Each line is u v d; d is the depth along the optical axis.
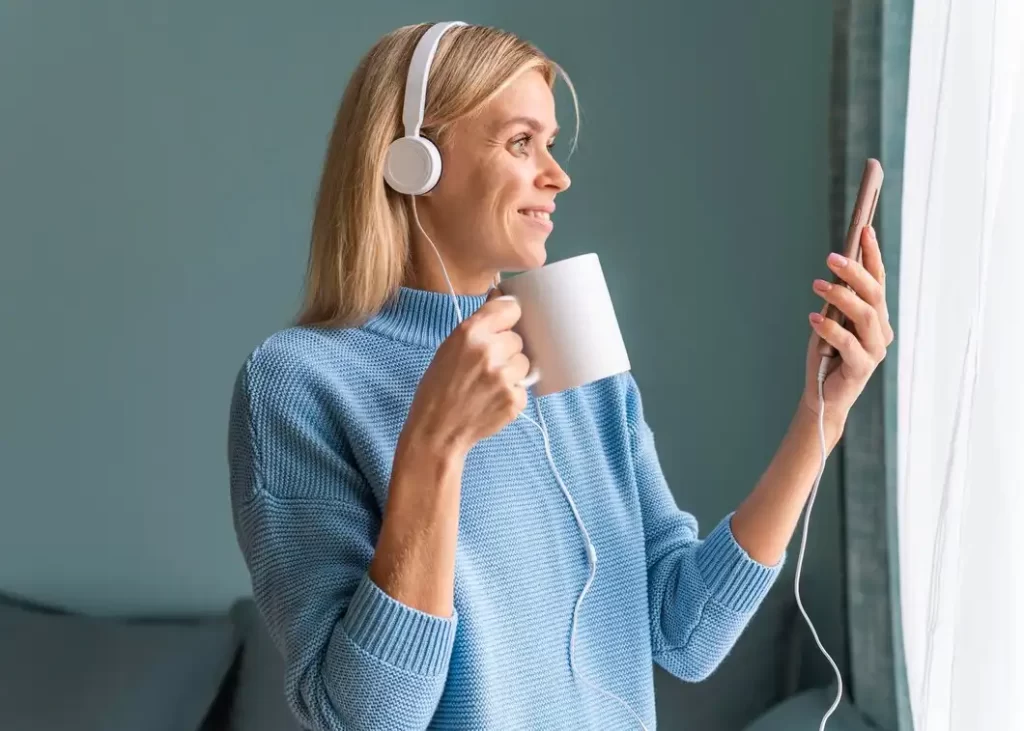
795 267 1.84
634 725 1.01
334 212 0.98
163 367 2.03
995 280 1.17
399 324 0.99
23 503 2.05
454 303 0.98
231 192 2.01
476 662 0.90
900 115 1.39
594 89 1.92
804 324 1.85
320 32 1.99
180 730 1.81
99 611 2.05
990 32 1.20
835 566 1.82
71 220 2.02
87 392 2.04
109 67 2.00
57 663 1.83
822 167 1.81
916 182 1.35
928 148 1.33
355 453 0.93
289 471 0.92
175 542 2.05
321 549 0.89
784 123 1.84
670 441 1.93
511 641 0.94
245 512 0.92
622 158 1.91
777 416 1.88
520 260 0.96
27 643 1.86
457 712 0.91
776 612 1.83
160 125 2.01
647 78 1.90
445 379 0.80
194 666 1.86
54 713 1.76
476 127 0.94
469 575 0.92
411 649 0.81
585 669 0.98
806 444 1.02
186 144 2.01
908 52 1.38
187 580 2.05
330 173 0.99
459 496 0.85
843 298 0.94
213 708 1.91
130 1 2.00
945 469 1.30
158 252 2.02
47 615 1.94
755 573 1.05
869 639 1.55
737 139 1.87
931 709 1.24
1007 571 1.17
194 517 2.04
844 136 1.54
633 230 1.92
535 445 1.00
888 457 1.45
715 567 1.06
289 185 2.00
